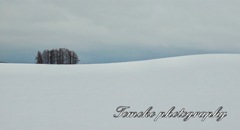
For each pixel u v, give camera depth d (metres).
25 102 14.02
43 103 13.95
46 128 12.77
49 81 15.30
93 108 13.73
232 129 12.91
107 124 13.05
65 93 14.48
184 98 14.05
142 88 14.63
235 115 13.48
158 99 14.01
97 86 14.84
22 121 13.12
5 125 12.92
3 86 14.90
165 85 14.80
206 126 13.11
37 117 13.31
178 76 15.40
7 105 13.86
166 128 12.98
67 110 13.63
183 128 12.99
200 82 14.95
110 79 15.35
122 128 12.88
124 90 14.55
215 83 14.88
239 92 14.38
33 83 15.16
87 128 12.81
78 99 14.14
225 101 13.96
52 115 13.41
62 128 12.80
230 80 15.07
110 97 14.20
